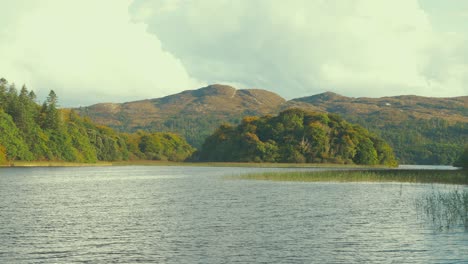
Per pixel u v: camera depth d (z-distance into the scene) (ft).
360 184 296.71
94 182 334.24
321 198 213.25
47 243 114.73
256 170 555.28
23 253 105.19
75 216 157.38
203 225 139.33
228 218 152.87
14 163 614.75
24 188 272.31
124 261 99.50
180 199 211.00
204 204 190.90
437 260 99.91
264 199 209.56
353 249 108.99
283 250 108.06
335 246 111.96
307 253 105.70
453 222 142.31
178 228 134.21
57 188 274.77
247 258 101.40
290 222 144.87
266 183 312.09
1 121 607.37
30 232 128.16
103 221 146.82
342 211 168.86
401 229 132.77
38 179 361.71
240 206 183.83
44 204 191.31
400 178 327.88
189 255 103.81
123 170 588.09
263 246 111.65
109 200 207.41
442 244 113.60
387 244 114.01
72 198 216.13
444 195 212.84
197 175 440.45
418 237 121.70
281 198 213.66
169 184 311.68
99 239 119.24
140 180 360.69
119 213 164.76
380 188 265.13
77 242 115.96
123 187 285.23
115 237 121.80
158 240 118.11
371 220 148.46
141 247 110.83
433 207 169.89
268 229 132.67
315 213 164.35
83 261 99.40
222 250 108.06
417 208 174.81
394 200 203.51
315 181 326.03
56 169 577.84
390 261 99.55
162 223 142.82
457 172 368.27
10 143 612.29
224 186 288.10
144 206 184.85
